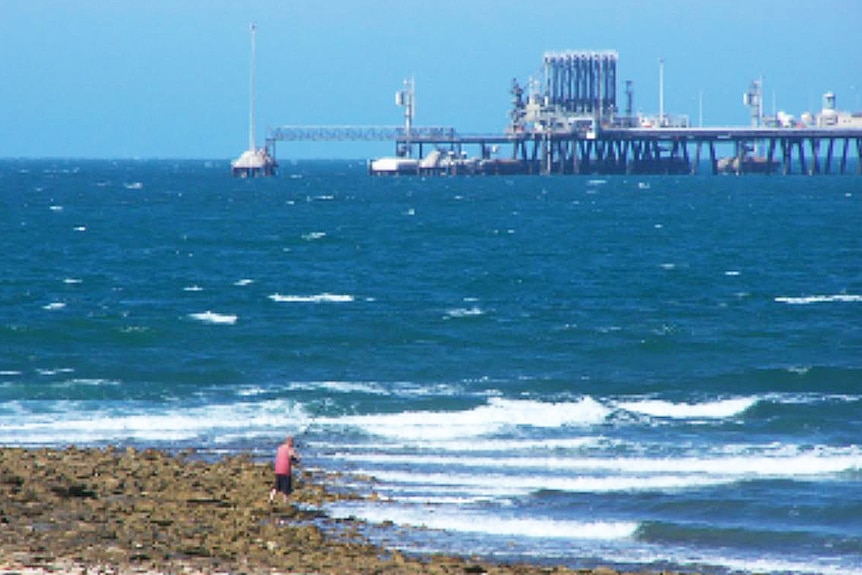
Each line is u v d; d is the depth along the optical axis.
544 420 141.62
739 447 127.19
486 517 98.25
